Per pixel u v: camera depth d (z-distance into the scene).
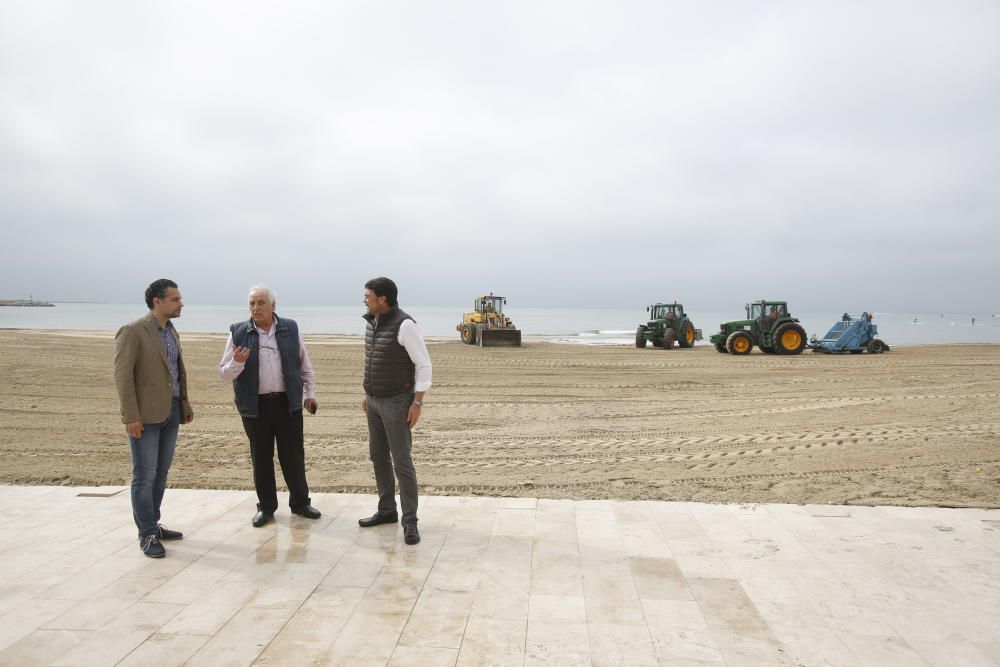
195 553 3.83
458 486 5.93
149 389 3.75
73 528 4.21
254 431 4.26
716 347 21.86
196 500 4.86
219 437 7.95
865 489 5.79
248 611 3.11
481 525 4.35
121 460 6.83
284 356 4.26
